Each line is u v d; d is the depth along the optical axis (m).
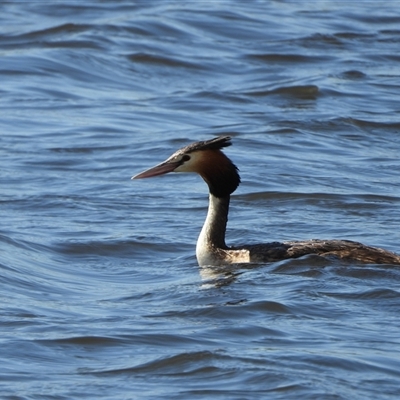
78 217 16.75
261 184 18.50
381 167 20.02
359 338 11.28
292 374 10.30
